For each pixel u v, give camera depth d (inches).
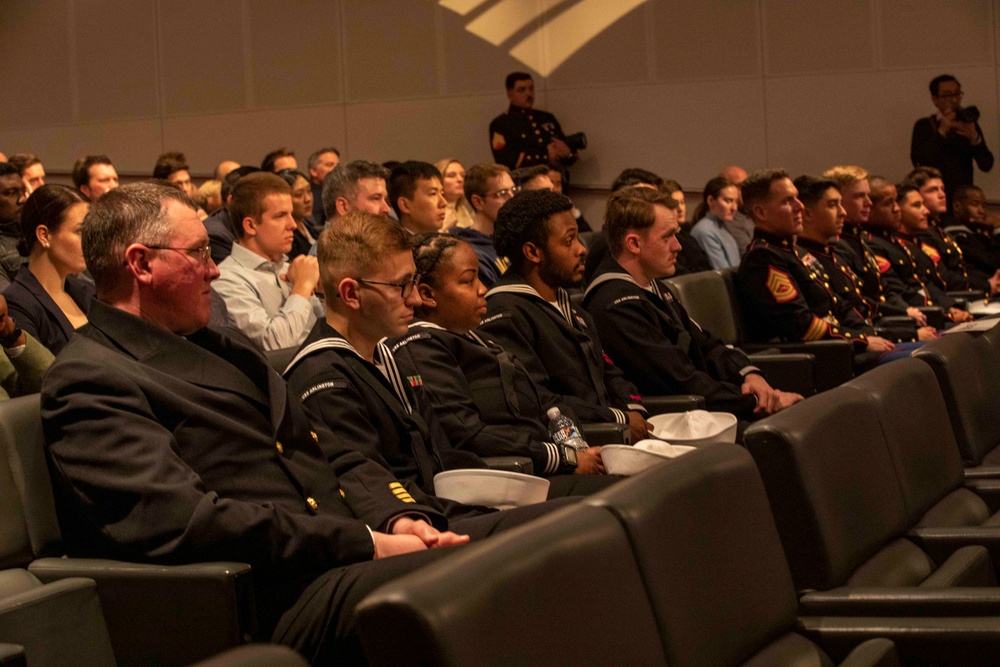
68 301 128.4
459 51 351.3
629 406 131.6
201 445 76.7
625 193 147.4
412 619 40.4
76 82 389.7
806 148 327.0
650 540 51.5
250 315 142.6
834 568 66.2
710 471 57.7
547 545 46.4
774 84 327.3
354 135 363.3
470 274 114.7
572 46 342.0
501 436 106.8
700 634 52.4
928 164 304.0
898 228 243.6
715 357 150.4
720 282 171.8
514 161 320.5
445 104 354.0
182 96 379.2
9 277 159.6
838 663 60.5
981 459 98.7
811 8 323.3
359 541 75.4
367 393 92.2
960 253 267.3
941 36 316.2
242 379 81.2
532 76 346.3
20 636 62.3
